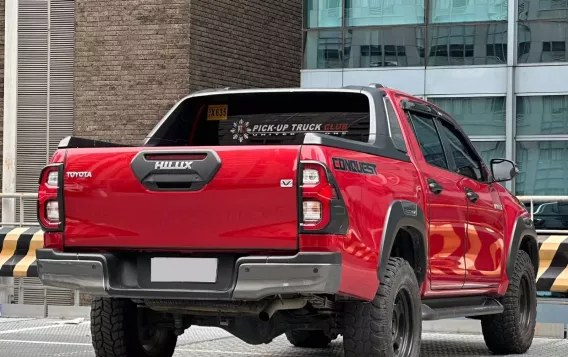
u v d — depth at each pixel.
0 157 22.05
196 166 6.64
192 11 21.81
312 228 6.41
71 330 11.64
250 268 6.47
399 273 7.25
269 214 6.49
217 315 7.23
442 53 24.61
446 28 24.58
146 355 7.94
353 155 6.84
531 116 24.03
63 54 22.05
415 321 7.48
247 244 6.55
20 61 22.06
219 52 22.75
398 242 7.80
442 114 8.88
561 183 23.80
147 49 21.80
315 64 25.39
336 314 7.16
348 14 25.23
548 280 11.70
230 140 8.36
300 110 8.22
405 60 24.83
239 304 6.91
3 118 22.06
